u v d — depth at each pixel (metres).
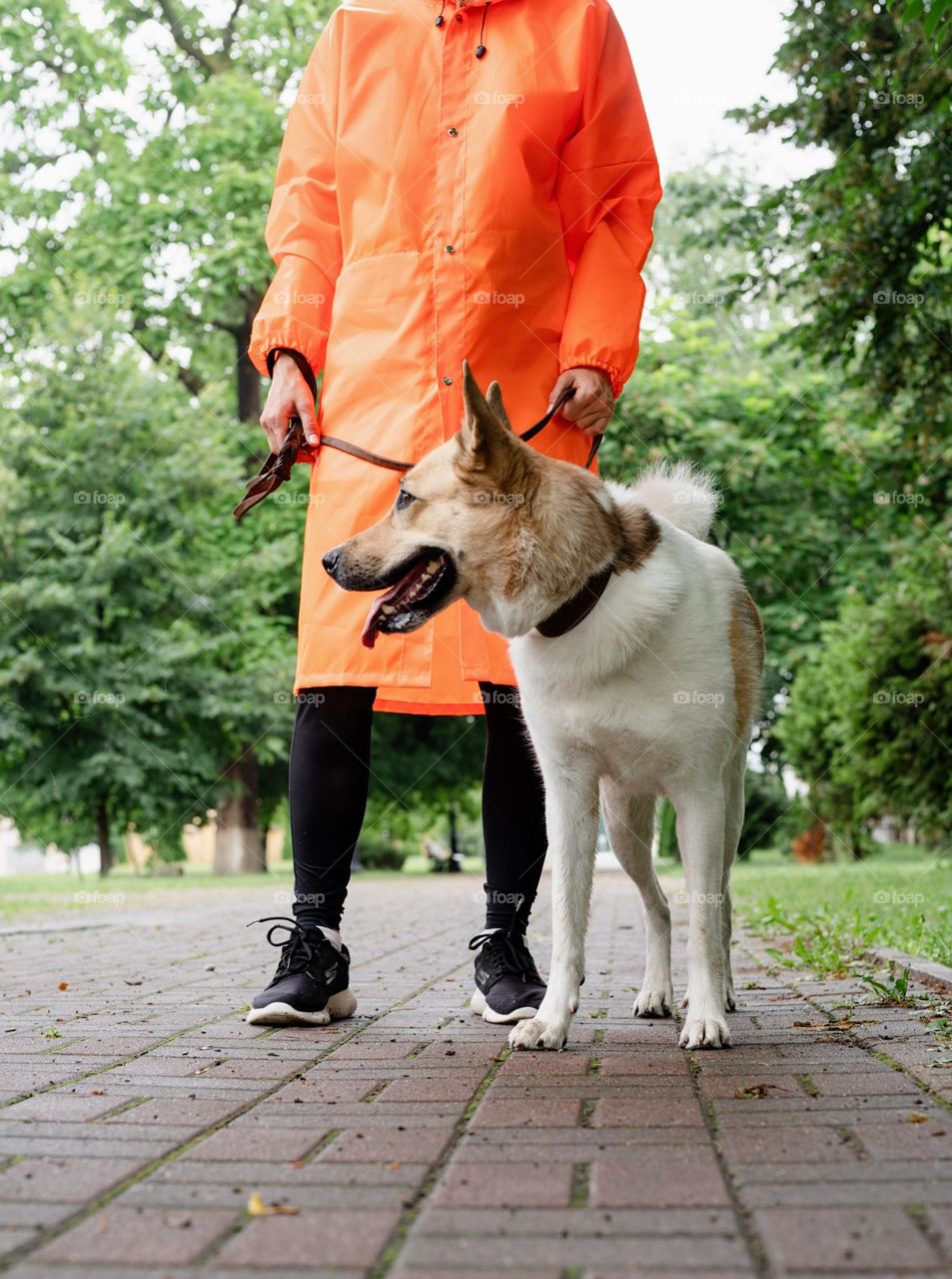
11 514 17.94
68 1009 3.99
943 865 14.09
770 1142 2.16
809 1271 1.58
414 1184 1.97
